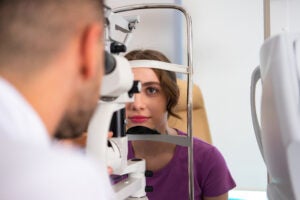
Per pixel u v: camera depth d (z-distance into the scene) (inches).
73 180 8.3
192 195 32.6
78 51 10.8
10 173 7.8
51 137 10.3
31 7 10.2
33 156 8.1
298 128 15.8
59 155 8.7
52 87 10.2
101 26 11.9
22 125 8.4
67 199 7.9
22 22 10.1
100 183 9.2
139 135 33.1
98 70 11.7
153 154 39.9
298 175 16.8
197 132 60.1
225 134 72.0
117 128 21.2
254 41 69.4
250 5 68.7
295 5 64.6
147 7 32.7
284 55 16.5
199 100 61.1
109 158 19.4
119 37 23.6
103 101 19.4
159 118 36.9
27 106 9.1
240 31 69.8
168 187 38.5
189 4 71.7
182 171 38.7
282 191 20.1
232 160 71.6
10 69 9.8
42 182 7.8
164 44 73.7
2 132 8.0
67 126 11.1
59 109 10.4
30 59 9.9
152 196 38.2
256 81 26.7
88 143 18.0
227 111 71.5
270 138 19.8
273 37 18.1
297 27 64.9
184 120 55.4
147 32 74.0
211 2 70.6
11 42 9.9
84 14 11.1
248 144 70.7
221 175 40.0
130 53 38.5
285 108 16.2
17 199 7.6
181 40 72.8
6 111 8.3
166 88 37.0
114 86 17.9
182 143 31.8
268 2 38.5
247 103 70.4
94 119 18.4
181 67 29.4
